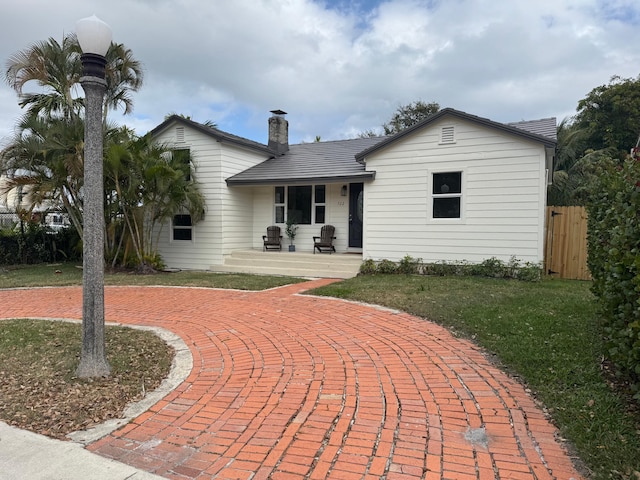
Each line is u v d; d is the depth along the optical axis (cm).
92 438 293
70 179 1209
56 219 1711
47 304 794
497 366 425
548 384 369
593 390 349
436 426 304
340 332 561
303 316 656
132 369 431
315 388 377
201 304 768
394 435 291
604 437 277
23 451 275
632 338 291
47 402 352
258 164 1519
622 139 2170
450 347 488
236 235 1413
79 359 456
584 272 1094
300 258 1278
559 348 455
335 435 293
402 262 1115
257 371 425
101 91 408
